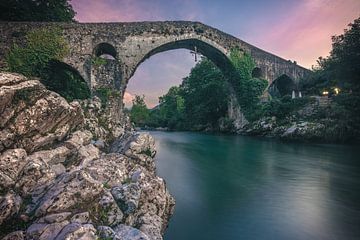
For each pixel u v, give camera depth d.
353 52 38.50
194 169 20.97
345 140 34.44
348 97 37.44
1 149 9.73
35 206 7.74
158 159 25.67
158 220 8.80
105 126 22.67
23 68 33.09
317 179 17.50
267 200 13.41
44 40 33.66
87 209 7.60
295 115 41.62
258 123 45.69
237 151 30.27
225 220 11.00
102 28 36.03
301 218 11.18
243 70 46.34
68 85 37.88
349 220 10.91
